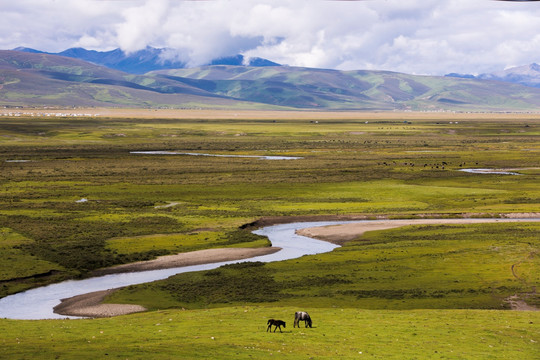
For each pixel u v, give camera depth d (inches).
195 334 1448.1
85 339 1378.0
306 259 2915.8
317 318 1713.8
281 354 1234.0
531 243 3144.7
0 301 2268.7
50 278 2615.7
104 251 3083.2
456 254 2935.5
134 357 1171.3
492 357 1289.4
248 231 3732.8
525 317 1743.4
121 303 2208.4
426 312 1834.4
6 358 1159.6
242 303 2172.7
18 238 3324.3
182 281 2529.5
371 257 2928.2
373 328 1558.8
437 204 4677.7
